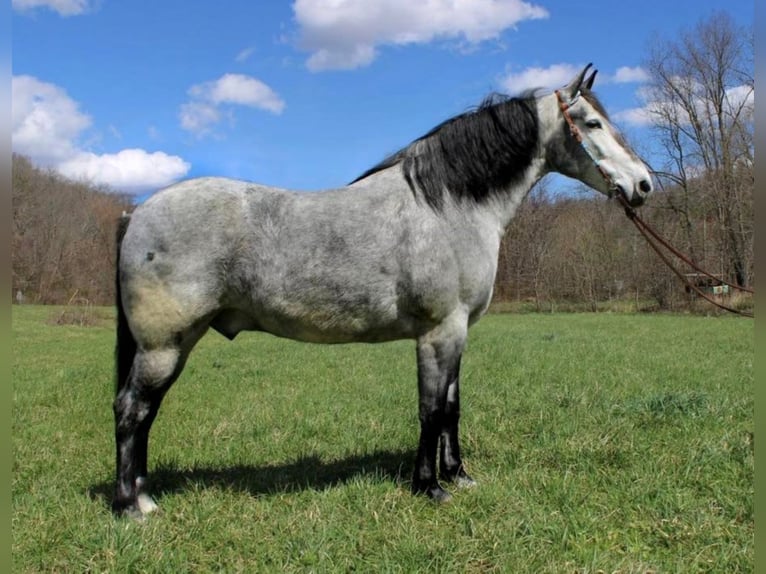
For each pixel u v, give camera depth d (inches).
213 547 142.9
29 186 1704.0
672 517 148.9
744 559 127.7
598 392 294.7
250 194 157.2
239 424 255.8
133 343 161.0
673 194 1310.3
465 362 429.7
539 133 177.9
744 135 1168.2
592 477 175.2
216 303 156.6
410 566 129.0
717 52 1194.0
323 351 533.6
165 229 150.6
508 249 1576.0
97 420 270.5
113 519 150.9
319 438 236.1
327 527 145.9
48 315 1114.1
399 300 160.7
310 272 154.4
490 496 161.2
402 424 249.3
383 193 162.7
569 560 131.0
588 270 1441.9
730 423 229.5
